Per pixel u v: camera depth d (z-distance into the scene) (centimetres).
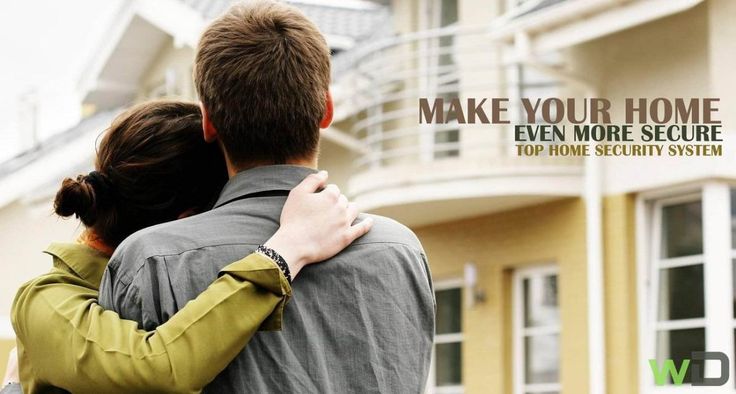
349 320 224
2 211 2047
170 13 1744
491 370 1266
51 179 1966
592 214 1157
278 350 218
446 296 1344
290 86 227
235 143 230
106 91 1969
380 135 1262
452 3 1362
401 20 1415
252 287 214
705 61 1071
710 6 1064
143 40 1859
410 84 1377
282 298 216
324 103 233
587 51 1170
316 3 1602
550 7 1102
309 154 233
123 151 260
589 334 1162
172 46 1841
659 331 1124
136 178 259
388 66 1407
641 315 1138
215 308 211
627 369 1138
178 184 262
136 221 260
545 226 1221
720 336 1080
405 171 1242
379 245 231
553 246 1212
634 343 1139
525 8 1148
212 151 265
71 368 215
